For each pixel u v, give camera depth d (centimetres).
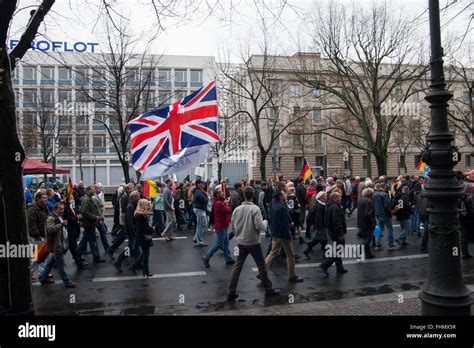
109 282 732
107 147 5062
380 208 990
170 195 1174
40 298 634
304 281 707
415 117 2969
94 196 1034
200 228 1080
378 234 984
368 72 2112
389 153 4516
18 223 375
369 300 554
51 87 3030
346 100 2045
